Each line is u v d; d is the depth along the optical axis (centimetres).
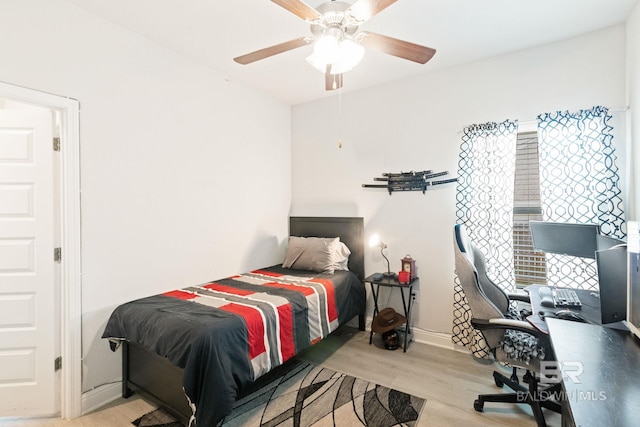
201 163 284
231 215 316
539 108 252
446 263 296
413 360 270
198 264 281
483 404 201
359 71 300
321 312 262
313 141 383
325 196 373
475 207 272
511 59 263
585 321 157
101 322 214
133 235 233
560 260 235
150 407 209
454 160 291
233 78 316
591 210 225
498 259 261
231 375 175
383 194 332
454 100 290
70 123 198
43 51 187
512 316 220
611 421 80
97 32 211
